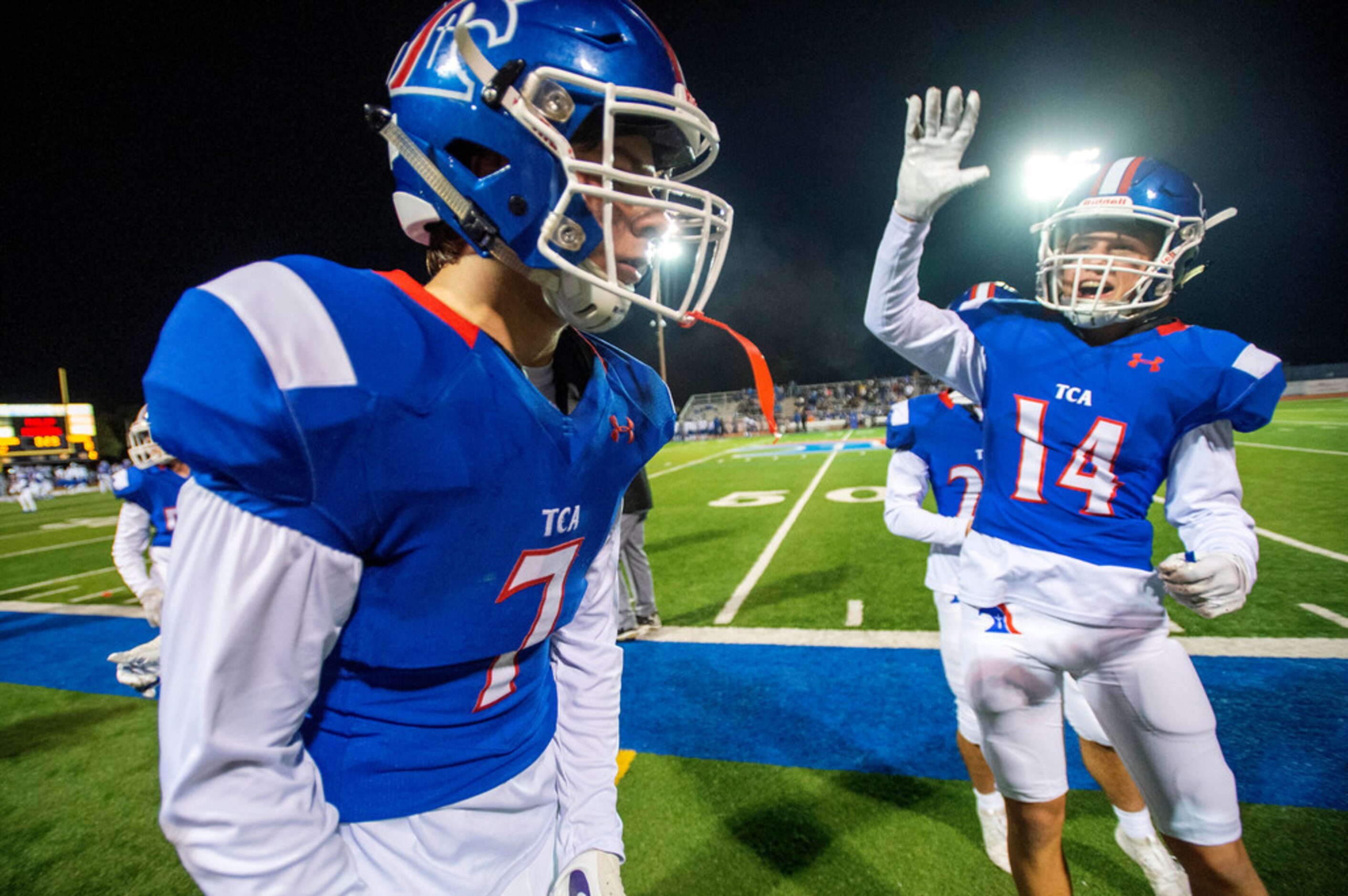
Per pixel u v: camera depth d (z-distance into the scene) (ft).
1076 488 5.21
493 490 2.47
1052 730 5.22
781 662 12.36
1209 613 4.49
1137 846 6.38
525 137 2.63
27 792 9.73
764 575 18.45
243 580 2.02
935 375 5.77
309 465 2.06
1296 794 7.52
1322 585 13.99
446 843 2.79
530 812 3.19
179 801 1.93
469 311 2.75
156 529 11.90
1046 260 5.43
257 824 2.02
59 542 36.70
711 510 30.22
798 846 7.25
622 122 2.91
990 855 6.77
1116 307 5.14
